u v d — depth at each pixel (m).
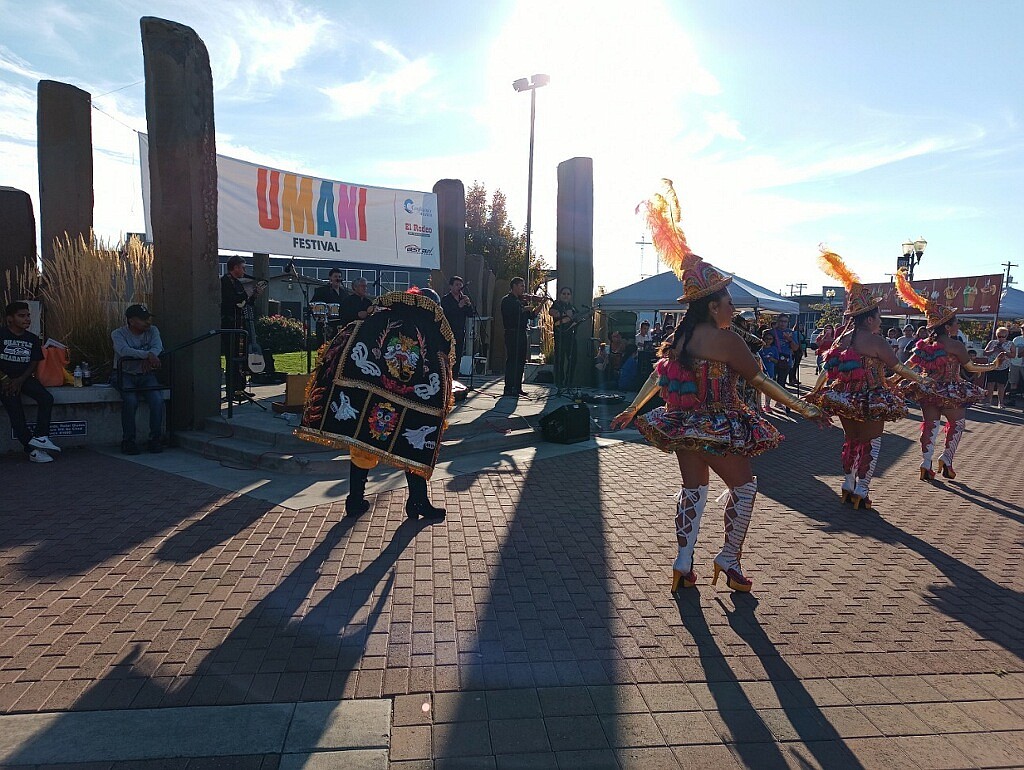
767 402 14.83
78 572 4.45
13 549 4.82
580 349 14.51
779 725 2.99
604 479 7.38
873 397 6.26
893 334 17.95
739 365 4.14
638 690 3.25
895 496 7.15
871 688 3.32
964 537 5.77
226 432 8.21
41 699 3.04
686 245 4.35
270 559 4.75
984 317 21.16
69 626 3.73
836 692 3.27
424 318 5.54
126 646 3.53
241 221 11.98
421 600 4.17
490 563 4.81
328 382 5.41
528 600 4.23
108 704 3.01
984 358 16.56
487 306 17.05
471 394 11.87
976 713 3.12
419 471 5.48
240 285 9.87
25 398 7.88
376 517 5.73
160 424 7.98
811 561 5.08
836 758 2.77
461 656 3.51
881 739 2.90
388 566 4.69
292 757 2.69
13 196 8.53
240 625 3.79
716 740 2.87
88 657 3.41
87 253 8.97
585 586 4.47
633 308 16.47
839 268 6.50
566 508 6.22
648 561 4.96
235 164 11.84
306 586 4.32
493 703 3.10
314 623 3.83
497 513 5.99
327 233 13.26
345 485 6.65
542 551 5.09
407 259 14.80
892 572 4.90
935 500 7.01
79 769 2.59
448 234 16.02
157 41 8.05
